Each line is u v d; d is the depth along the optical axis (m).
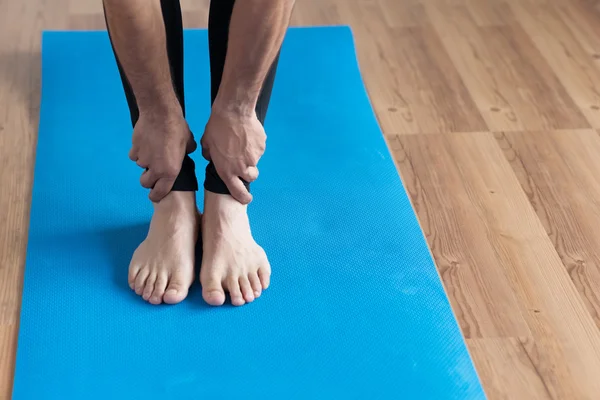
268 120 1.78
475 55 2.17
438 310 1.33
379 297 1.35
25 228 1.49
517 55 2.18
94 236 1.45
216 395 1.17
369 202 1.56
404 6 2.42
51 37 2.07
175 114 1.23
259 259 1.35
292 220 1.51
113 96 1.85
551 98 1.99
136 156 1.28
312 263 1.41
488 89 2.02
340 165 1.66
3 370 1.22
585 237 1.54
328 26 2.18
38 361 1.21
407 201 1.57
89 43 2.06
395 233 1.49
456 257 1.48
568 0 2.47
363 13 2.37
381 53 2.17
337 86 1.92
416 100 1.96
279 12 1.08
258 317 1.30
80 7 2.31
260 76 1.16
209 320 1.29
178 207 1.34
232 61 1.14
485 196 1.64
